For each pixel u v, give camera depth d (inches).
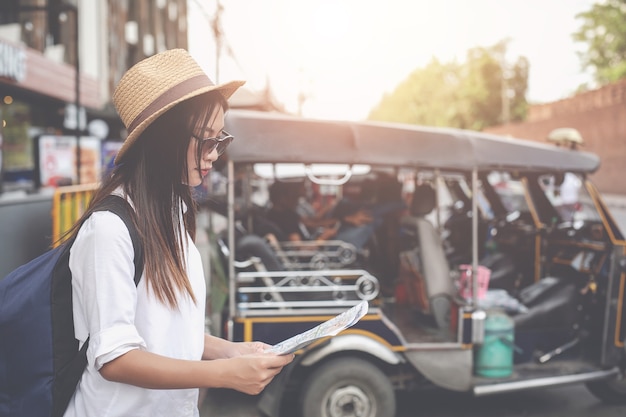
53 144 483.5
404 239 188.4
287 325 144.3
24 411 50.6
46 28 647.1
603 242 176.9
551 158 166.6
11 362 50.9
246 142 139.7
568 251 190.9
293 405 163.9
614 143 1173.1
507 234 215.2
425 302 169.0
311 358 138.9
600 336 175.0
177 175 52.4
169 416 52.6
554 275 196.2
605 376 167.2
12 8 452.8
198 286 55.9
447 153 151.7
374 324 145.7
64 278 50.8
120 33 908.0
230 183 140.3
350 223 198.2
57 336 50.7
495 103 2711.6
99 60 801.6
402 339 146.7
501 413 170.9
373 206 202.2
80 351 50.4
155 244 50.6
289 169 271.0
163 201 52.3
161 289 50.3
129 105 51.9
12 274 52.3
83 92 660.1
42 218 200.2
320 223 206.8
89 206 52.2
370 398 141.6
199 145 52.5
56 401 50.6
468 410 172.9
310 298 158.2
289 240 199.3
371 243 211.2
